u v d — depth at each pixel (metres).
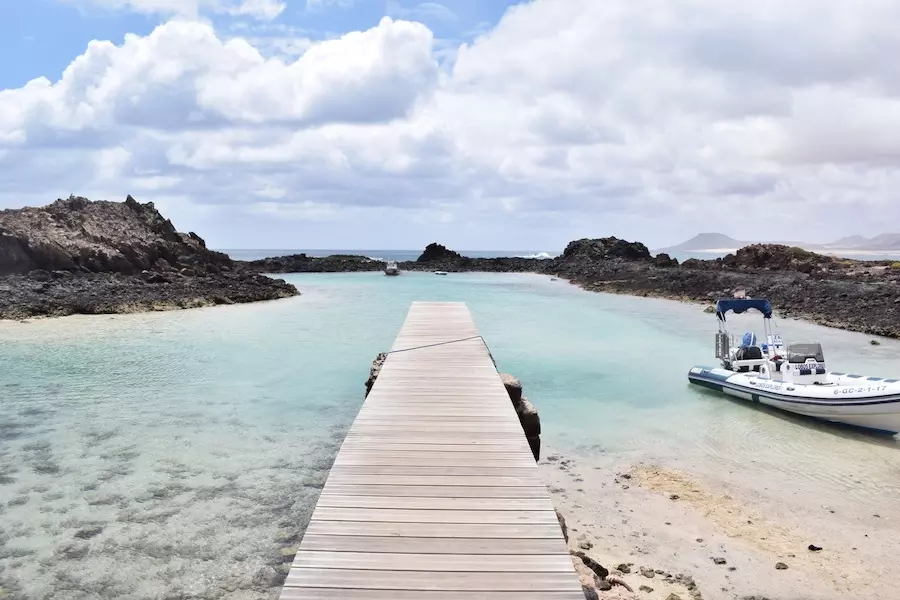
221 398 15.44
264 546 8.05
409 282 60.38
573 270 66.69
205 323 28.95
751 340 17.22
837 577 7.34
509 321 30.48
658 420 13.77
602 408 14.76
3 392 15.84
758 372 16.08
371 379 12.59
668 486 10.08
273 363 19.88
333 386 16.80
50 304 30.27
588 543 8.09
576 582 4.41
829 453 11.65
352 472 6.33
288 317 31.81
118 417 13.71
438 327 16.45
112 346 22.53
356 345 23.33
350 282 60.41
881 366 19.03
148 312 32.38
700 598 6.83
